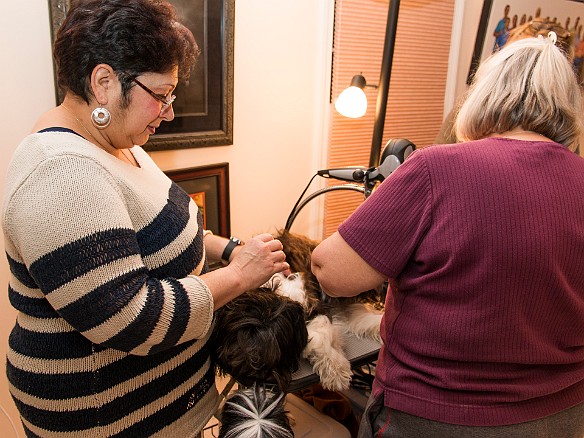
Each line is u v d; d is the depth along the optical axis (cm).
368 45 209
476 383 80
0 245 139
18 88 132
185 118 162
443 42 238
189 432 97
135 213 80
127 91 75
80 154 71
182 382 94
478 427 80
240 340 95
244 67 175
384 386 90
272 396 95
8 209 71
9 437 157
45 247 68
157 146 156
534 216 73
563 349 83
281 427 92
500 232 73
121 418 86
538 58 80
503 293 74
